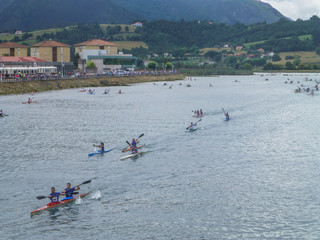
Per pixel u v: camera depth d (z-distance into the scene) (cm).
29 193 4388
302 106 11531
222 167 5253
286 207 3988
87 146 6400
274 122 8631
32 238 3441
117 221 3741
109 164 5412
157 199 4212
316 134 7238
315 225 3619
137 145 6419
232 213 3875
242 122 8656
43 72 18925
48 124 8356
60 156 5803
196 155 5834
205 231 3541
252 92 16888
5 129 7775
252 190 4428
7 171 5094
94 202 4162
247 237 3434
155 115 9731
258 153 5931
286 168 5191
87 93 15425
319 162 5431
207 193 4353
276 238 3412
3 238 3434
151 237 3447
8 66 17850
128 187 4553
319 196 4244
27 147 6319
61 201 4122
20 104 11631
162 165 5353
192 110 10631
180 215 3841
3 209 3994
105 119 9056
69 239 3425
